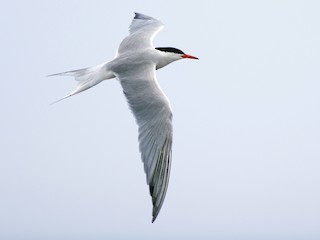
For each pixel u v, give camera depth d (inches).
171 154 438.9
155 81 470.9
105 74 493.7
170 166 438.0
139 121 448.5
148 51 511.5
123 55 505.7
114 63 494.9
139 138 443.2
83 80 501.7
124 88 470.6
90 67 506.9
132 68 488.4
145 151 437.1
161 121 441.4
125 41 528.1
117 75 487.2
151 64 499.5
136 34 538.0
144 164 433.7
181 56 533.3
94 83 494.3
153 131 440.5
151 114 446.0
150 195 428.5
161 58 518.3
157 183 432.1
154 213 426.0
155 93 456.1
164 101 448.8
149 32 543.2
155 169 433.7
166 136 438.3
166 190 434.0
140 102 455.2
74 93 494.9
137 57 500.7
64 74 506.9
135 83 470.3
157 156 435.5
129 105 458.0
